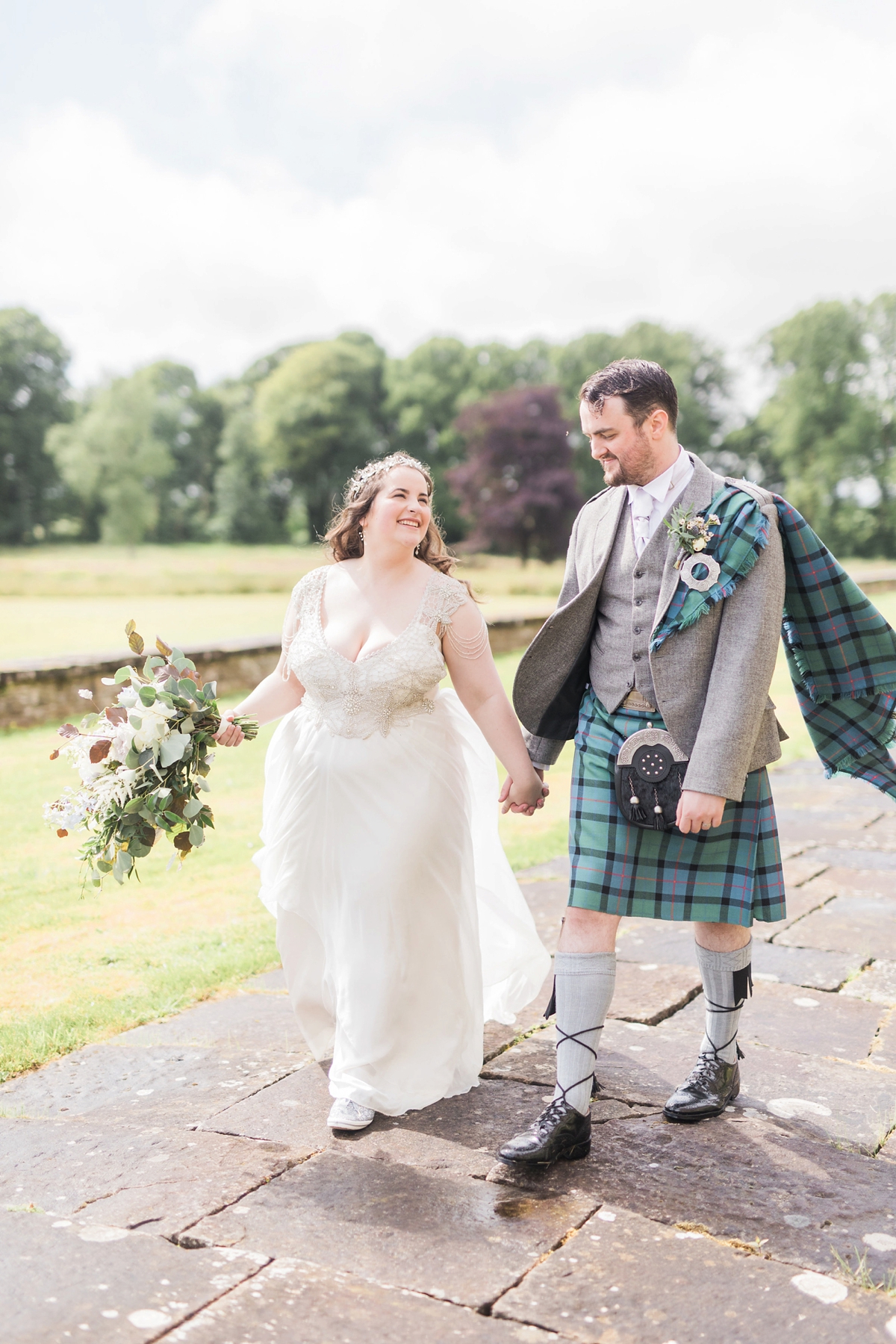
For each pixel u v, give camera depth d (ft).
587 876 7.81
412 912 8.54
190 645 38.88
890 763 8.49
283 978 11.82
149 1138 7.97
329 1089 8.54
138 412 247.29
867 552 218.79
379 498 8.82
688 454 7.94
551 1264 6.24
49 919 14.34
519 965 9.75
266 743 29.40
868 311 221.87
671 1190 7.11
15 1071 9.32
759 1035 9.97
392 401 281.74
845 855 17.34
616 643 7.93
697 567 7.47
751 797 7.88
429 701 8.96
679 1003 10.78
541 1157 7.32
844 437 217.36
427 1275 6.14
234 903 15.07
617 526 8.05
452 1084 8.79
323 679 8.61
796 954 12.37
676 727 7.55
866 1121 8.17
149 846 8.48
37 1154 7.73
